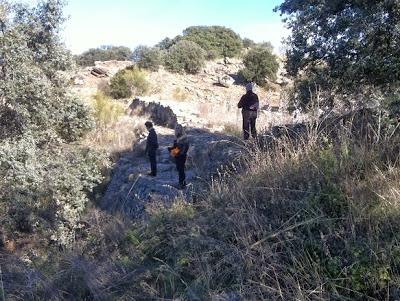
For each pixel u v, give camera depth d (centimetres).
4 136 1088
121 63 4153
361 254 408
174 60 3847
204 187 815
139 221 751
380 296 384
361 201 446
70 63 1193
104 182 1631
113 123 2231
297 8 956
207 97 3189
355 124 611
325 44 928
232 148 1080
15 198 1048
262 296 402
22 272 575
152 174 1374
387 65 847
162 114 2341
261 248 447
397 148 519
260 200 529
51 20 1131
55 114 1158
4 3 1102
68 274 536
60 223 1070
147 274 492
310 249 439
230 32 4781
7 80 1036
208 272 452
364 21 818
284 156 595
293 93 1033
